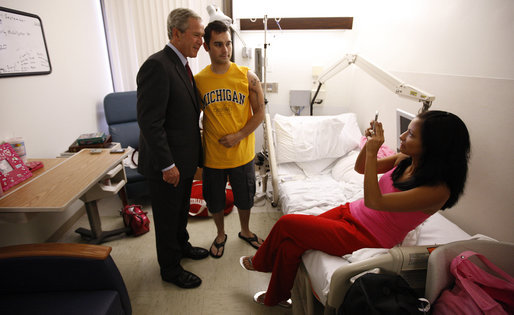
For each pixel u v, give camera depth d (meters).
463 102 1.46
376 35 2.36
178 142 1.40
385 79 1.49
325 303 1.13
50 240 2.03
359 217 1.31
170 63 1.31
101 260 1.09
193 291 1.62
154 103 1.25
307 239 1.27
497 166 1.28
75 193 1.32
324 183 2.05
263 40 2.82
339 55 2.82
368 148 1.07
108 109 2.61
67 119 2.31
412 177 1.08
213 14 1.47
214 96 1.55
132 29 2.87
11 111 1.78
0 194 1.27
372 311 0.86
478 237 1.09
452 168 0.99
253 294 1.60
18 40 1.81
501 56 1.24
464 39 1.44
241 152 1.68
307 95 2.92
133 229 2.09
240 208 1.87
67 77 2.31
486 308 0.80
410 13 1.89
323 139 2.28
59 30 2.22
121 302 1.17
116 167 1.90
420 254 0.97
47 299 1.08
